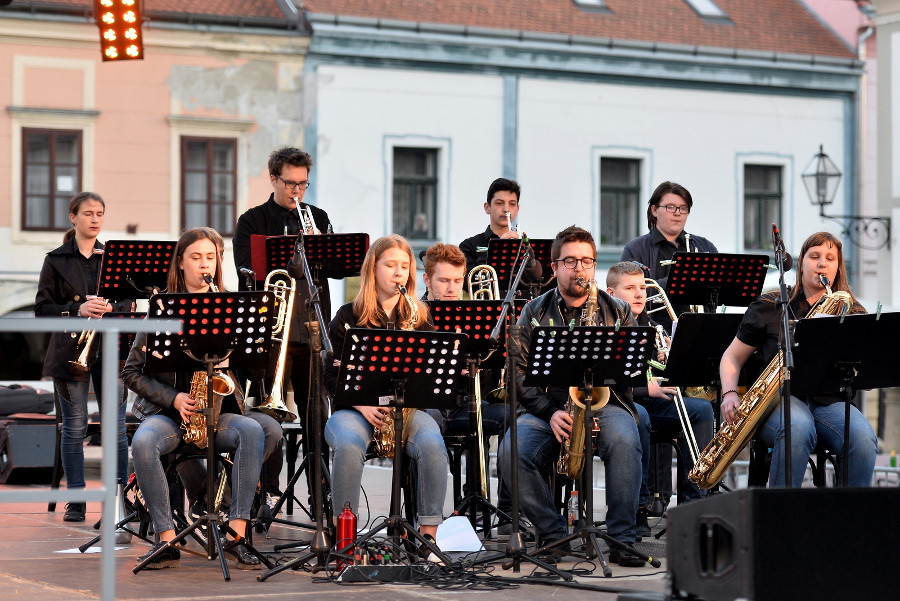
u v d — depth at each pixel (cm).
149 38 2197
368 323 722
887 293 2214
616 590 623
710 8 2672
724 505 451
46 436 1235
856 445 714
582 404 705
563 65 2456
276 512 837
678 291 859
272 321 672
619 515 720
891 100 2186
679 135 2550
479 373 784
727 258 848
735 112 2588
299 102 2294
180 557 717
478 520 927
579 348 673
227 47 2239
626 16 2577
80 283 926
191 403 683
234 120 2250
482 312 760
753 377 759
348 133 2328
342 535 675
